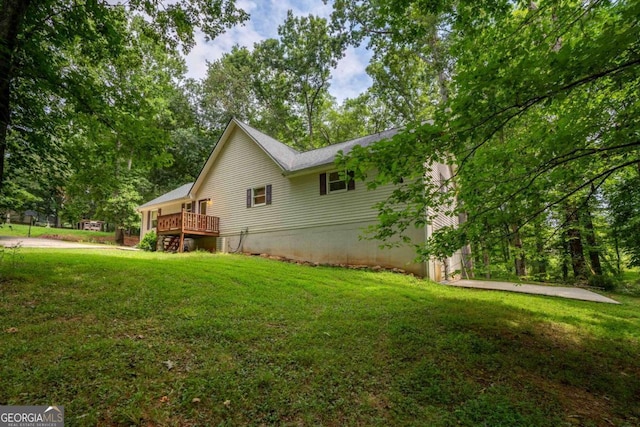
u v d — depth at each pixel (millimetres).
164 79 21953
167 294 5500
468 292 8062
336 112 28516
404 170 4090
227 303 5332
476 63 5078
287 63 25281
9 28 4863
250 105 29438
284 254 13359
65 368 2957
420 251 4852
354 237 11609
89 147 6898
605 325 5406
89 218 31359
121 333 3877
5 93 4969
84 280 5953
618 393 3193
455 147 3873
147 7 7223
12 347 3270
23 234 21547
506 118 3609
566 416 2758
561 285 12258
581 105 4535
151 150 6977
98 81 7027
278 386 2986
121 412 2457
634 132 3684
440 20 14000
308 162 13461
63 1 5785
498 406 2809
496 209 4488
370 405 2793
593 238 12766
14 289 5070
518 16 5402
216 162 16609
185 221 14484
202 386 2883
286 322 4766
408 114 21750
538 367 3662
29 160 6191
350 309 5551
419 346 4035
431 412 2723
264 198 14445
